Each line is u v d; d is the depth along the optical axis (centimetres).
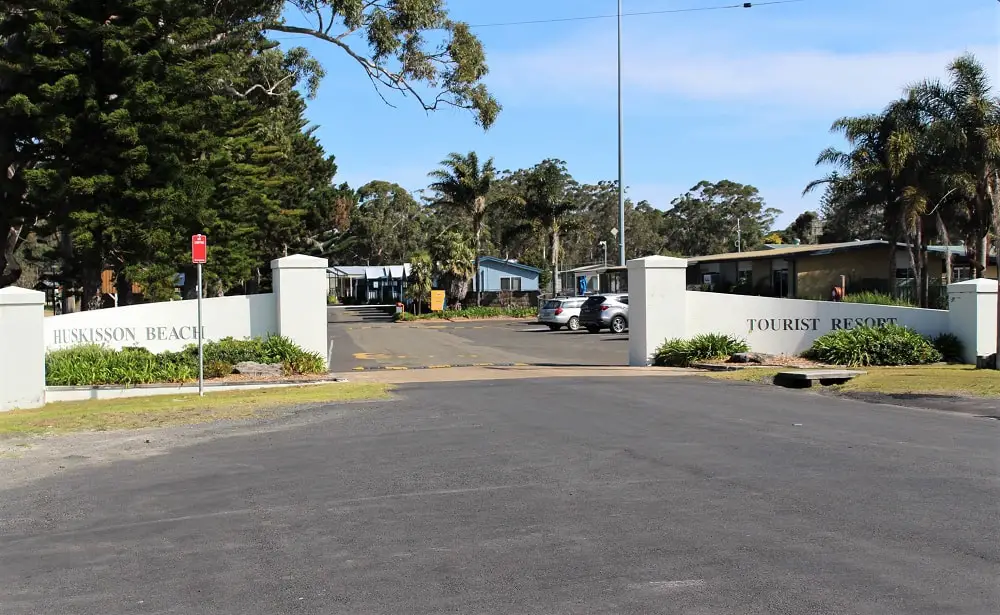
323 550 554
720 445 888
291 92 3909
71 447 952
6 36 2028
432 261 5428
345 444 936
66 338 1666
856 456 820
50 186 1934
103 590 488
